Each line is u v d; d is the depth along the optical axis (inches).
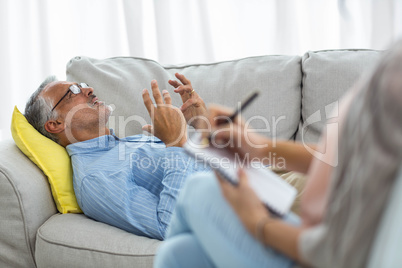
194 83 73.0
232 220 29.0
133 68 75.7
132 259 51.8
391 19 93.0
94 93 72.6
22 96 102.3
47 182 62.8
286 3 94.1
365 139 20.7
